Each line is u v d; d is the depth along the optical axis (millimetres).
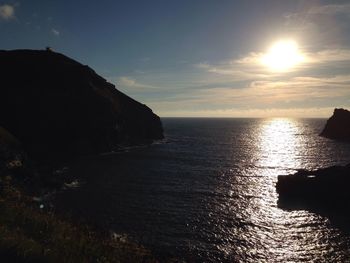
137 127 174625
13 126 114812
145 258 19719
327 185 69188
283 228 51750
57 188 72938
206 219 55188
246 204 65188
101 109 139750
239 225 52812
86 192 71188
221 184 83062
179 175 94188
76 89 138125
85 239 17375
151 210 59469
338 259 41062
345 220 56062
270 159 132375
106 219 53469
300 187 72000
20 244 12047
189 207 62125
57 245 14359
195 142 197375
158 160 122188
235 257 41188
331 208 63031
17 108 119375
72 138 125438
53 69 141000
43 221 17422
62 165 104250
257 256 41656
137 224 51719
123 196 69000
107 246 18000
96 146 133500
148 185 80312
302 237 48156
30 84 130625
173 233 48406
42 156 110750
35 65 139500
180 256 40656
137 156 131000
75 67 150625
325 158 135125
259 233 49406
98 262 14453
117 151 143000
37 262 11453
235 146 179750
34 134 115812
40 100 125562
